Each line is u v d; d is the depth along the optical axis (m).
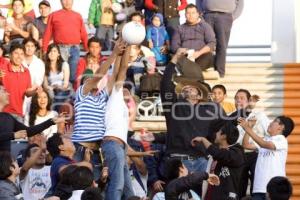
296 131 27.50
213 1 28.53
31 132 21.33
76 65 27.81
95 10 30.33
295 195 25.70
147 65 27.03
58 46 28.06
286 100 28.56
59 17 28.23
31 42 26.59
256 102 25.67
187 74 24.39
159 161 23.03
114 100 20.61
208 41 27.81
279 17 32.12
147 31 28.69
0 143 21.48
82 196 17.45
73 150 20.55
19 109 25.59
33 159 21.88
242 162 21.16
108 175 20.36
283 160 22.25
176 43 27.83
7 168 18.75
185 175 19.75
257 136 21.89
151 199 21.92
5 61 25.67
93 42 26.86
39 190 22.03
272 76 29.19
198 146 22.91
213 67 28.64
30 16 30.27
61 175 19.11
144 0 29.70
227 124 21.16
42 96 24.89
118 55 20.52
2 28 29.62
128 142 23.41
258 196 22.22
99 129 20.64
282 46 31.91
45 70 27.06
